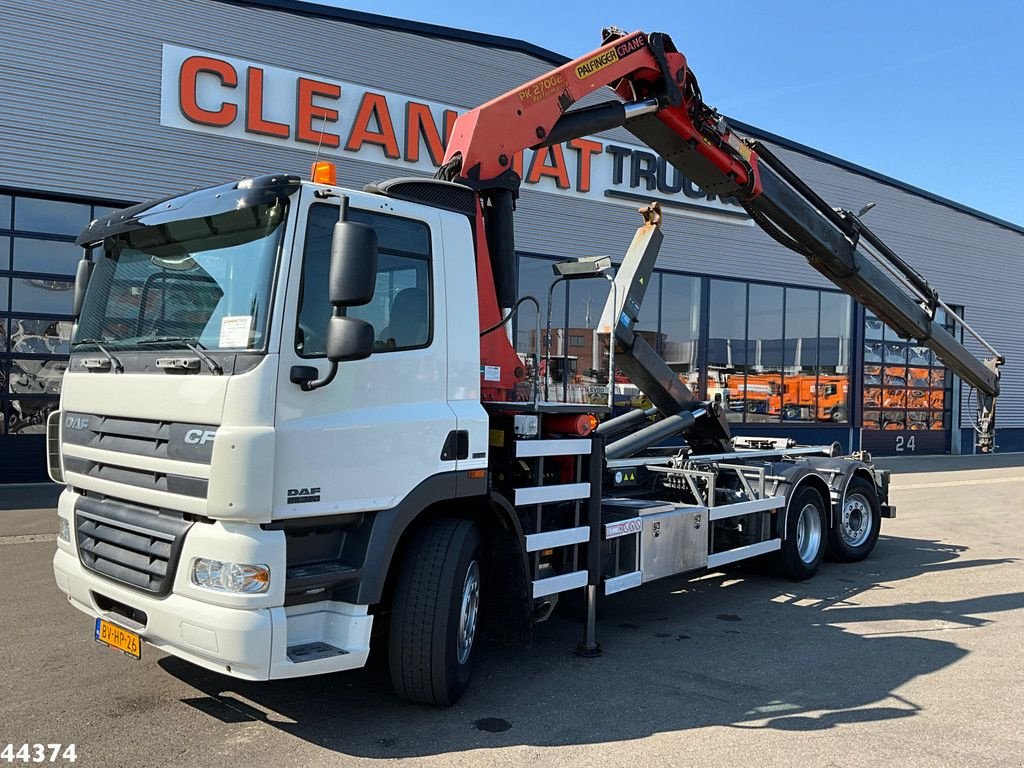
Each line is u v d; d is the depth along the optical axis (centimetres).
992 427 1024
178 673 493
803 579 806
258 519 359
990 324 2723
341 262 359
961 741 414
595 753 395
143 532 393
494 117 564
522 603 488
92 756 380
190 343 391
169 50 1364
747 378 2173
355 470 395
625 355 759
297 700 457
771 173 794
